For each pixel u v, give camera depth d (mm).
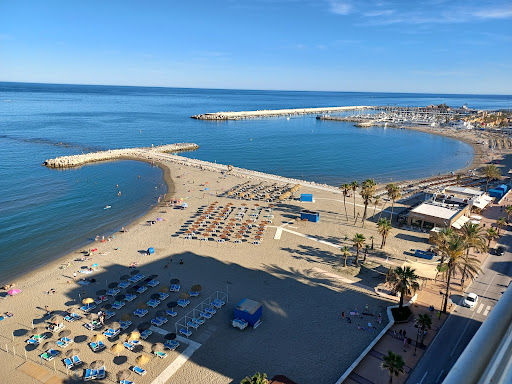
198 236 69375
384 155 173000
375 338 41000
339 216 81500
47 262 60312
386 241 68125
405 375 35250
